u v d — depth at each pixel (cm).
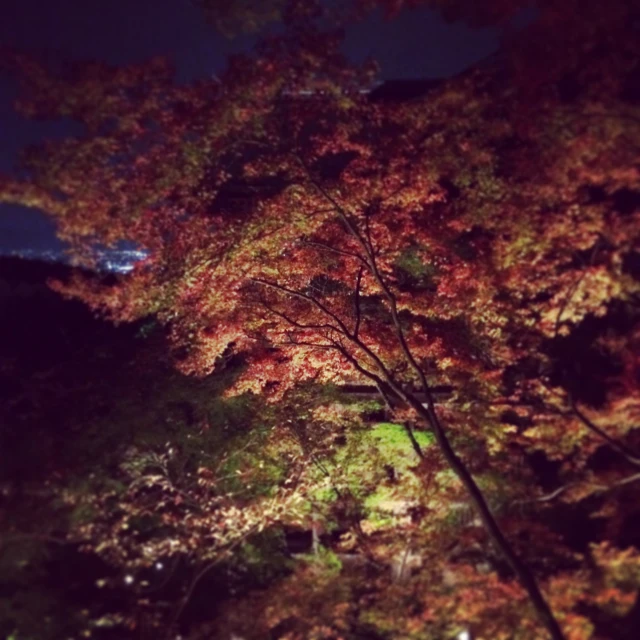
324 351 1059
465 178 794
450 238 902
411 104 791
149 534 822
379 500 899
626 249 735
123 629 671
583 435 750
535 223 766
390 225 950
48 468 748
